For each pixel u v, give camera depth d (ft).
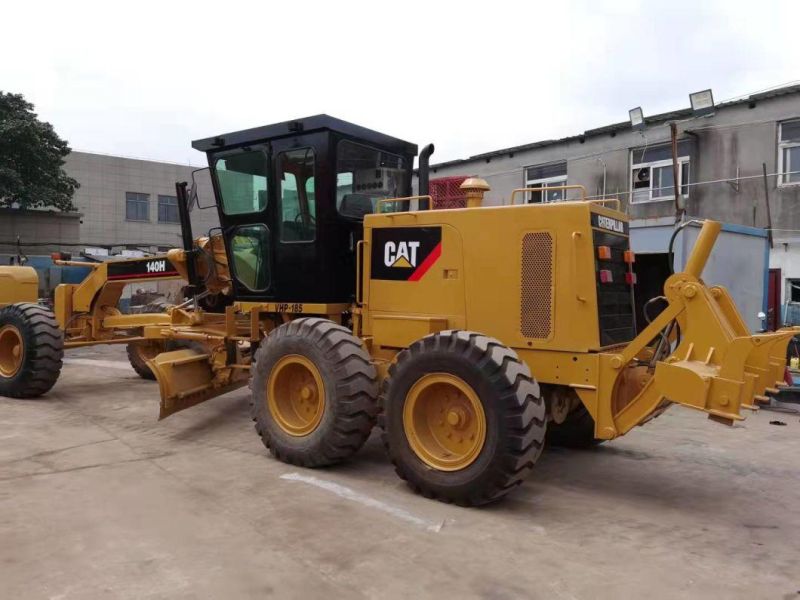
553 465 17.49
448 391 14.30
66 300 27.32
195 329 21.75
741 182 46.70
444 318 16.01
